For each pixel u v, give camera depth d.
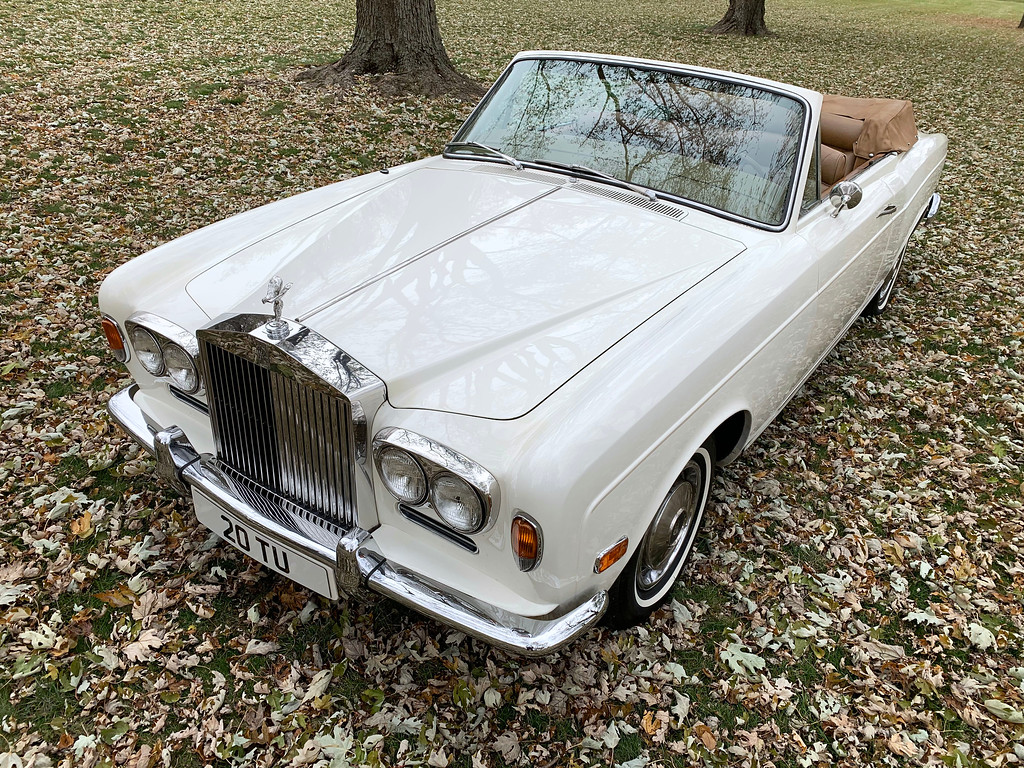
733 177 3.12
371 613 2.69
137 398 2.81
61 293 4.62
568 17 18.38
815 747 2.35
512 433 1.99
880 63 14.98
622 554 2.22
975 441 3.87
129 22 12.42
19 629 2.56
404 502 2.08
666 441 2.24
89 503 3.09
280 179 6.63
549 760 2.26
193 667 2.48
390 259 2.64
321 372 2.03
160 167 6.64
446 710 2.39
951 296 5.37
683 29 17.80
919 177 4.41
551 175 3.28
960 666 2.65
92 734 2.25
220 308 2.49
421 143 7.77
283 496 2.41
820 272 3.09
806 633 2.72
